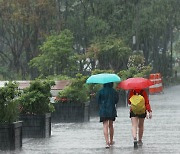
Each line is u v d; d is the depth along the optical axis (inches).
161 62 5541.3
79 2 4817.9
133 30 4635.8
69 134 1715.1
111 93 1428.4
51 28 4616.1
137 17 4653.1
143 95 1453.0
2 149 1359.5
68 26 4736.7
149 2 4690.0
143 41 4921.3
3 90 1365.7
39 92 1636.3
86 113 2133.4
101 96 1428.4
